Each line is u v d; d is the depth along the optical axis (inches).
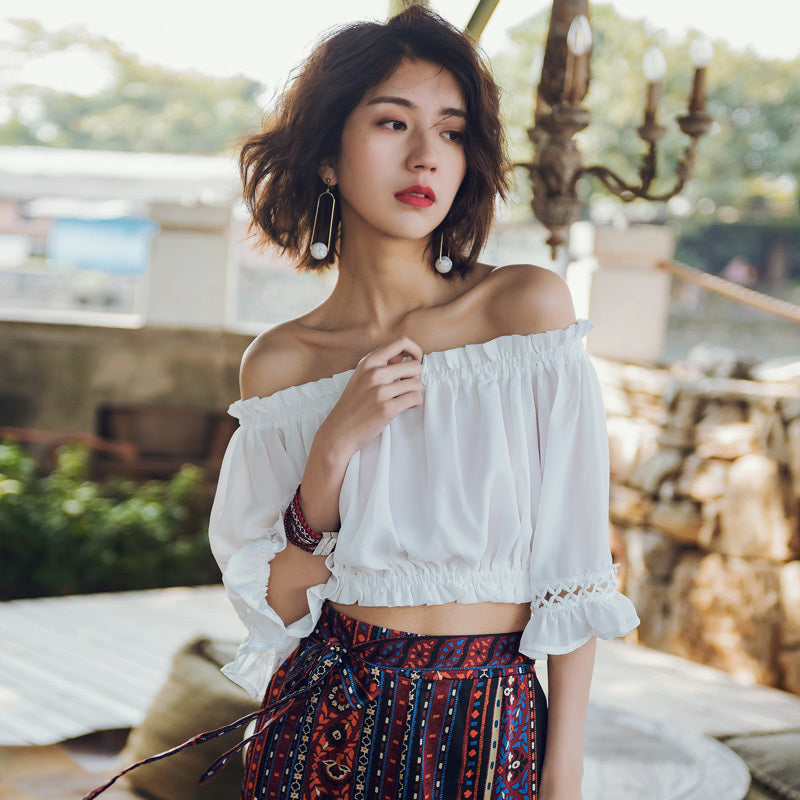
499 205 62.7
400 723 54.4
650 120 109.9
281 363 62.5
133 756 118.2
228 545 63.7
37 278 691.4
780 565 169.9
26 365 303.3
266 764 57.6
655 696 144.7
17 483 264.7
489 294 59.6
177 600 193.0
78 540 255.6
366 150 57.4
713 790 93.0
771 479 171.2
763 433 174.1
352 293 62.4
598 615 54.8
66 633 170.2
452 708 54.6
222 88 906.7
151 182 346.0
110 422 302.8
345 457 56.2
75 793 113.8
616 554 195.8
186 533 271.4
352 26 59.1
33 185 361.7
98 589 254.7
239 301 630.5
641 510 190.1
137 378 301.4
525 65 578.9
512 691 55.8
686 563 181.6
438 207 57.8
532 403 56.9
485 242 61.0
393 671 55.2
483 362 57.1
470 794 54.0
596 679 151.6
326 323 63.4
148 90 919.7
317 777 55.7
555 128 105.8
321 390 60.6
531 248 625.3
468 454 56.2
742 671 171.2
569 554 55.9
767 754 103.2
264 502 62.1
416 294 60.8
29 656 157.9
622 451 197.2
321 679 56.6
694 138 110.7
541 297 58.1
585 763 95.8
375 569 56.3
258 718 62.9
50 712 135.8
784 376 187.2
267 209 63.6
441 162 57.5
